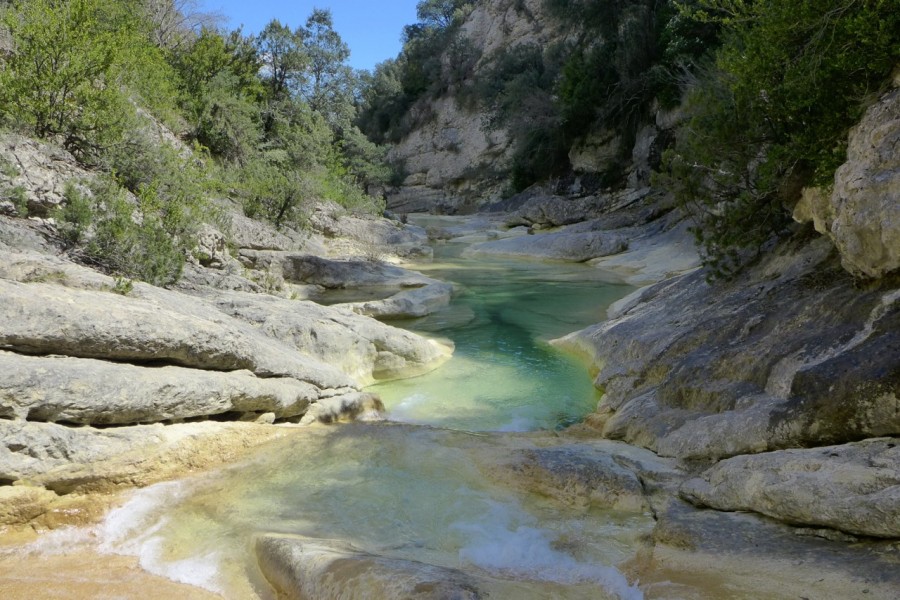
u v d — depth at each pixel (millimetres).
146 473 4762
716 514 4109
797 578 3227
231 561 3994
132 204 9070
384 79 53000
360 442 5555
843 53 5617
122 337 5133
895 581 2980
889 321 4520
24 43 10445
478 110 46062
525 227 27453
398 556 3922
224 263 11219
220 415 5656
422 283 14156
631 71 26219
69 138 10625
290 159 21984
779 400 4754
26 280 5723
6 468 4203
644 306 9547
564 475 4801
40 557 4027
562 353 9352
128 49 14359
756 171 8172
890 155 4930
